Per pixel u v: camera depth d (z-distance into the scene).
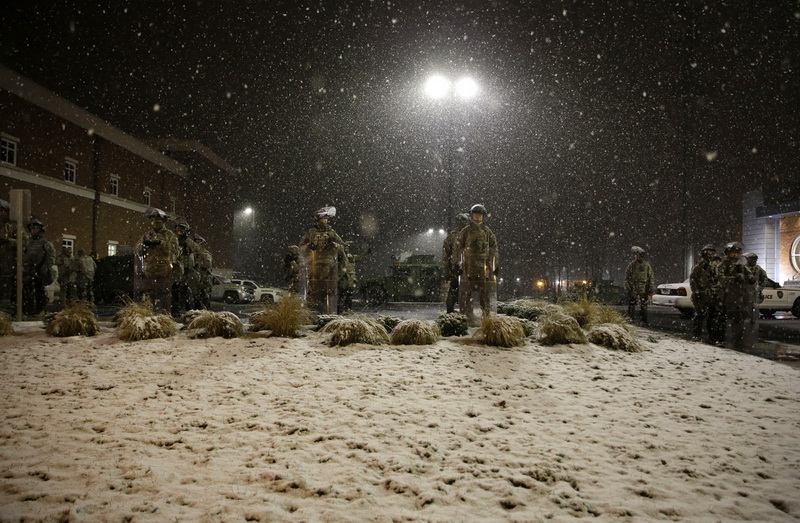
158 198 38.12
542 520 2.59
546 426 4.12
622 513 2.68
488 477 3.12
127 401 4.64
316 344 7.62
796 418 4.45
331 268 11.79
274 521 2.52
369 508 2.69
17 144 24.89
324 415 4.28
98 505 2.64
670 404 4.89
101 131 30.83
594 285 30.06
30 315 12.91
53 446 3.49
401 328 7.93
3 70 23.59
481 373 5.99
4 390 4.96
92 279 18.77
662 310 24.69
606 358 7.18
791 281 25.69
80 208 29.56
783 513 2.71
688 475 3.20
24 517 2.47
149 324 8.16
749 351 9.19
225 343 7.62
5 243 12.88
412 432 3.90
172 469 3.13
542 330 8.27
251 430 3.91
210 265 14.38
